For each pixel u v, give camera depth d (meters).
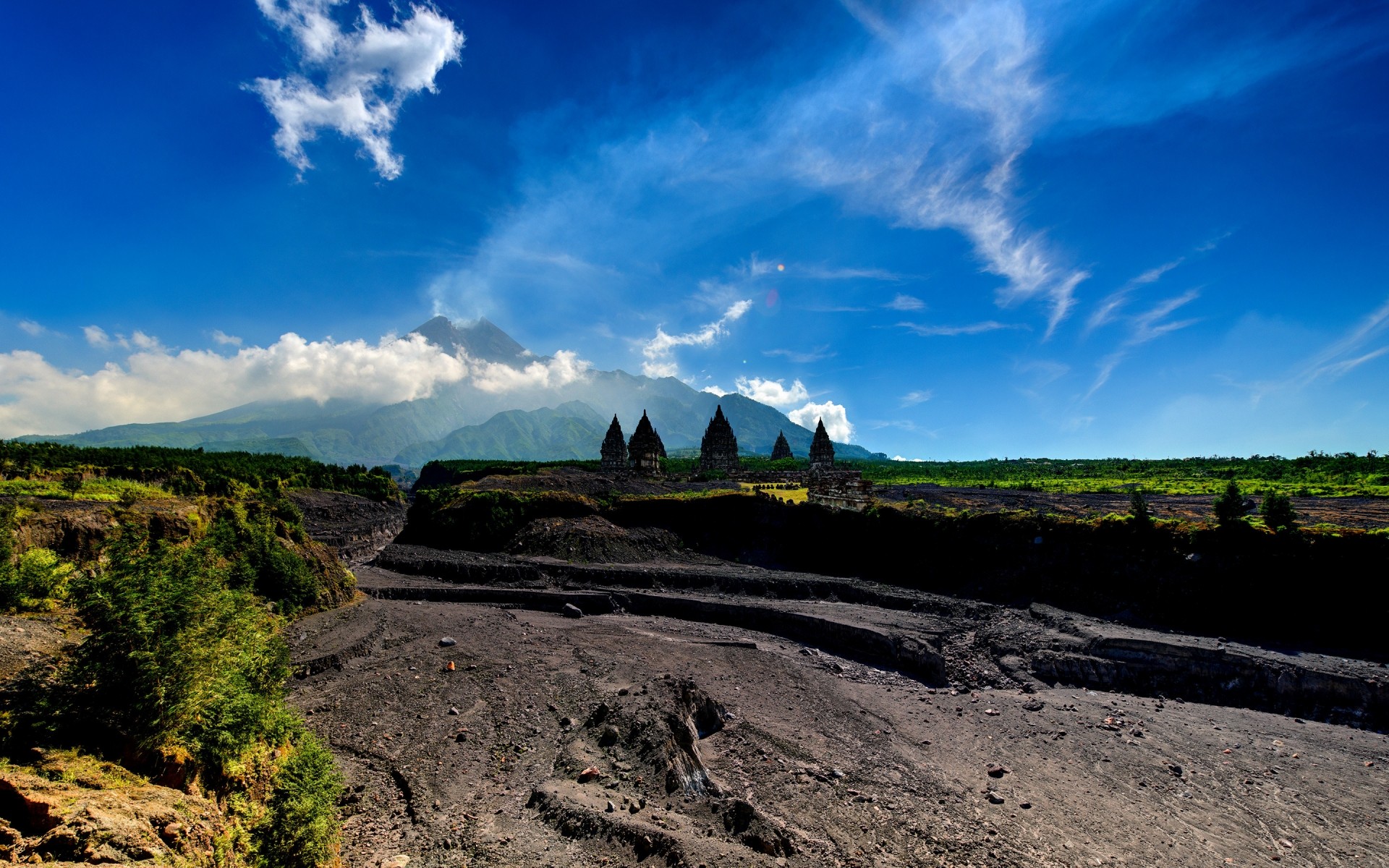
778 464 155.00
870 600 55.75
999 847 22.25
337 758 26.95
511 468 135.12
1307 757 30.00
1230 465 124.38
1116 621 47.62
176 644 17.05
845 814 23.78
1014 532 58.22
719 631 49.59
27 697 16.11
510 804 23.88
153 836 13.15
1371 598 41.28
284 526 52.72
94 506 37.97
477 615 51.16
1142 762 29.38
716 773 26.81
